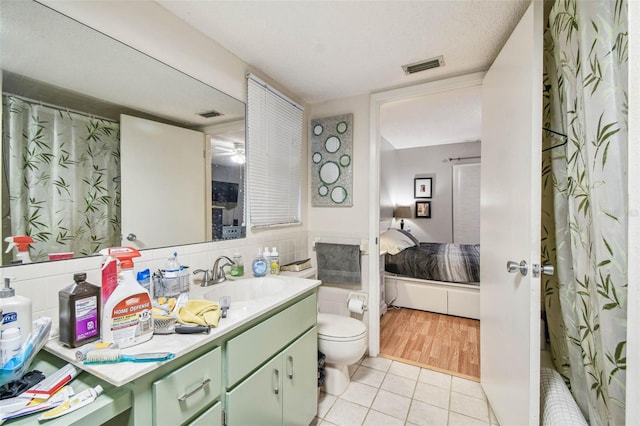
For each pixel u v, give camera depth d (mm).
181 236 1419
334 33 1508
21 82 906
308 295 1494
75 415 622
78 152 1047
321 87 2184
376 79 2043
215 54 1584
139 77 1232
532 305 1144
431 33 1508
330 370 1847
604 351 893
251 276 1790
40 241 942
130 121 1208
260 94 1899
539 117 1138
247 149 1805
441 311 3168
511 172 1358
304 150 2457
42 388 681
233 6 1296
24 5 908
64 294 818
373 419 1608
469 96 2660
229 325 972
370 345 2301
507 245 1403
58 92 990
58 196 992
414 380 1978
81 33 1043
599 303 904
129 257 868
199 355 890
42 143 953
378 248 2301
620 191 837
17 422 592
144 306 852
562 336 1329
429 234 4945
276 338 1229
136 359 735
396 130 3877
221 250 1624
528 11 1188
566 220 1230
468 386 1906
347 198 2346
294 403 1354
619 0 818
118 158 1171
